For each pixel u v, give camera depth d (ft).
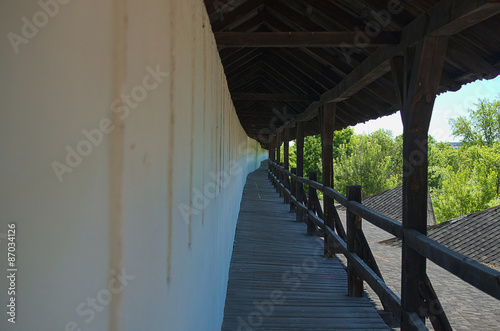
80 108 1.90
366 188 119.44
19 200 1.68
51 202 1.78
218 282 8.82
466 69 9.45
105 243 2.04
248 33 10.15
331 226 17.58
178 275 3.68
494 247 31.58
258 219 25.29
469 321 12.96
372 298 12.92
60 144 1.82
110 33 2.08
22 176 1.69
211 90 6.95
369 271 11.25
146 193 2.58
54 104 1.80
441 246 7.07
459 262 6.14
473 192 90.53
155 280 2.82
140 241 2.45
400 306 8.73
